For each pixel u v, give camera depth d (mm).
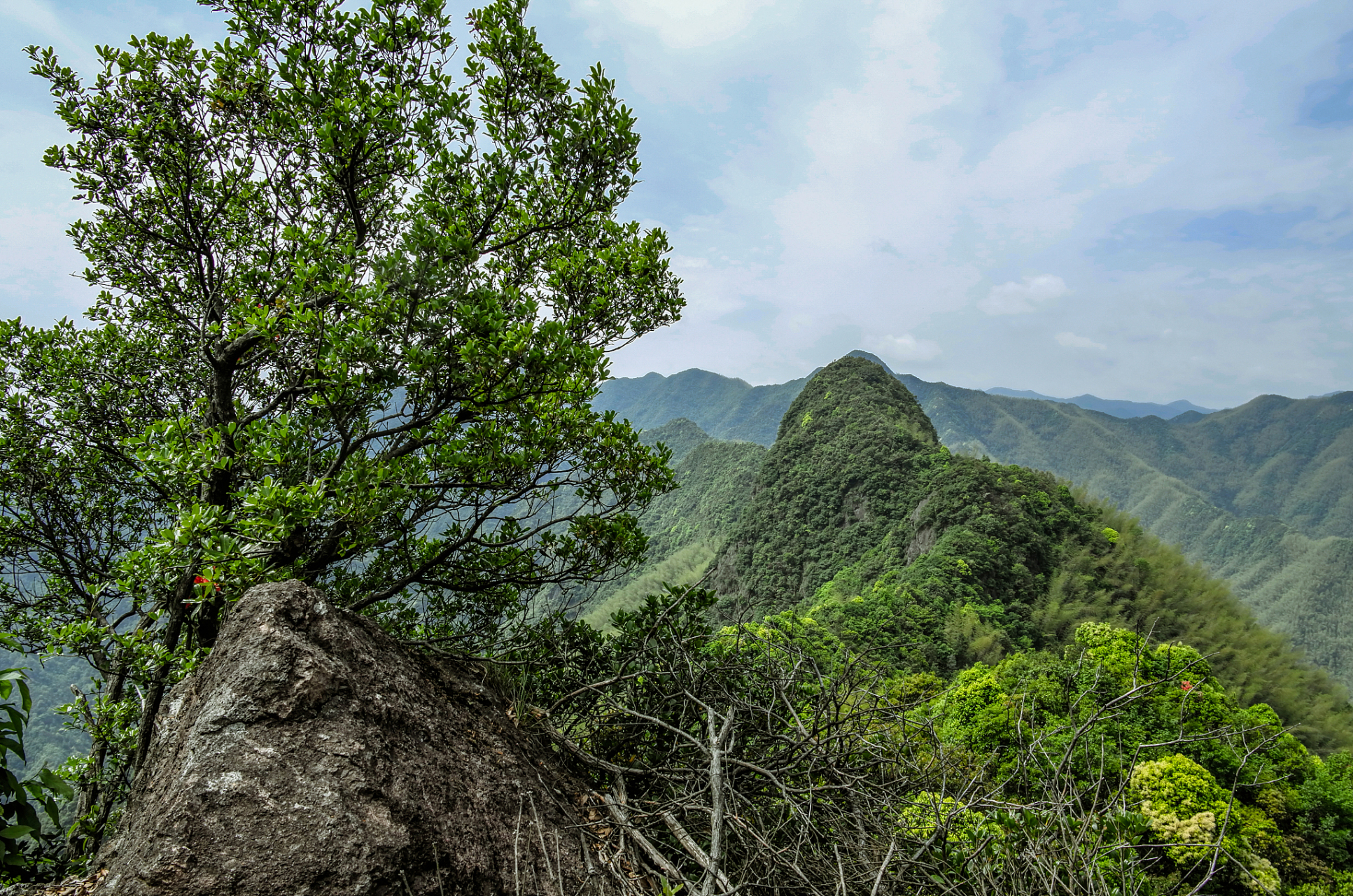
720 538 114375
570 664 3938
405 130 4852
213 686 2053
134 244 6168
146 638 4238
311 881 1719
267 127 4965
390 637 2793
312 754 1937
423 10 4766
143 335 6656
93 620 4934
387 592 4375
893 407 90188
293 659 2084
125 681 5184
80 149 5297
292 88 4633
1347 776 14438
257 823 1778
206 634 4301
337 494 3770
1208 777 10688
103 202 5578
